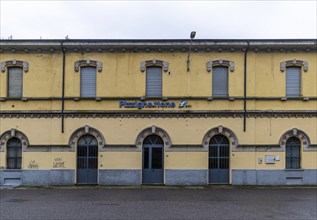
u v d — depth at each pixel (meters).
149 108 24.12
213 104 24.14
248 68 24.33
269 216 14.35
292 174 23.94
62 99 24.09
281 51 24.34
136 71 24.30
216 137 24.33
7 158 24.14
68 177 23.84
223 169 24.20
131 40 24.00
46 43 23.97
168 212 14.98
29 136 24.00
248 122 24.05
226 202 17.44
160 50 24.30
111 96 24.14
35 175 23.88
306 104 24.16
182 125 24.05
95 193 20.50
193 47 24.16
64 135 24.00
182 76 24.25
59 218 13.91
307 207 16.23
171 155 23.89
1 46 23.84
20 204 16.92
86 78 24.48
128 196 19.33
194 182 23.80
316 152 24.02
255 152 23.97
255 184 23.83
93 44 23.98
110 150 23.94
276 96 24.19
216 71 24.55
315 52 24.36
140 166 23.91
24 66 24.22
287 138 24.11
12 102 24.09
